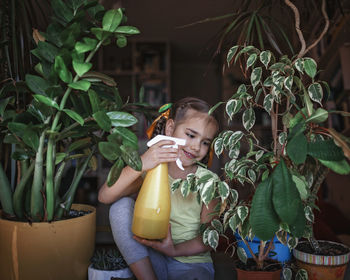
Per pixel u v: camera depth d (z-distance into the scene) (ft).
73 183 3.36
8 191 3.14
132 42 12.98
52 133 2.72
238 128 12.28
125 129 2.75
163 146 3.06
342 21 5.25
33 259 2.70
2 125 2.94
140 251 3.04
